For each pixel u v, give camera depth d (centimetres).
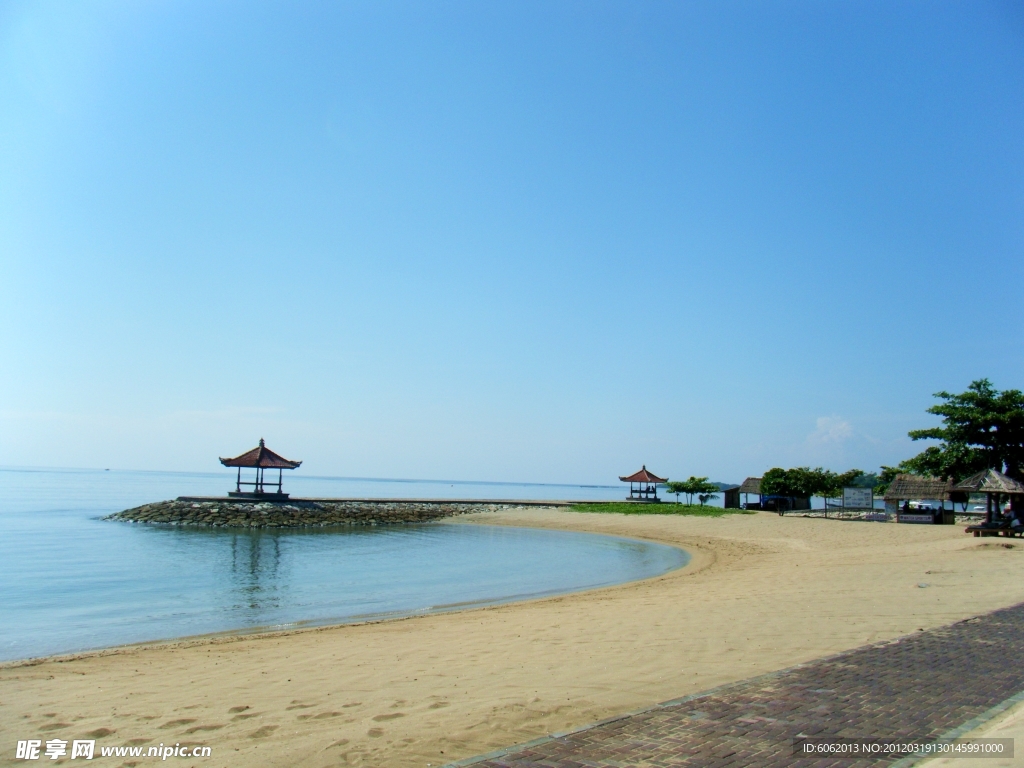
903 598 1572
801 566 2488
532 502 7569
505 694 916
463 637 1422
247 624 1781
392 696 944
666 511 6122
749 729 685
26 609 1984
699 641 1205
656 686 923
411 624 1681
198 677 1144
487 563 3216
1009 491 3112
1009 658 967
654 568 2977
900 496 4900
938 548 2712
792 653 1078
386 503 6650
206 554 3503
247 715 880
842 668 923
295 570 2933
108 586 2419
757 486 6562
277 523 5447
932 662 948
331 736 768
